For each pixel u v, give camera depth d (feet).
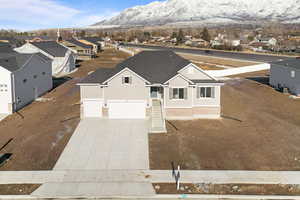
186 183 61.00
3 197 55.77
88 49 313.12
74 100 131.95
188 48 418.31
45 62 149.48
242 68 211.41
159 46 479.41
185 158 72.79
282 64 151.23
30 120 102.68
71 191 58.03
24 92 122.93
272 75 161.79
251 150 77.15
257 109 116.37
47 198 55.72
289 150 76.89
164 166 68.85
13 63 119.24
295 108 117.70
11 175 64.34
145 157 73.61
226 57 289.33
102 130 92.32
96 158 73.26
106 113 103.50
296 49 358.64
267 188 58.85
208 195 56.03
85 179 62.95
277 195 55.98
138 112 104.06
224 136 87.15
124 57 334.24
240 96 139.54
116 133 89.92
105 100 103.14
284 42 483.51
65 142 82.94
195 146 79.97
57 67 213.66
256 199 55.01
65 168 67.97
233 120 102.17
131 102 103.45
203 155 74.33
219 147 79.20
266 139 84.58
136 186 59.88
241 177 63.26
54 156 74.02
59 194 56.90
